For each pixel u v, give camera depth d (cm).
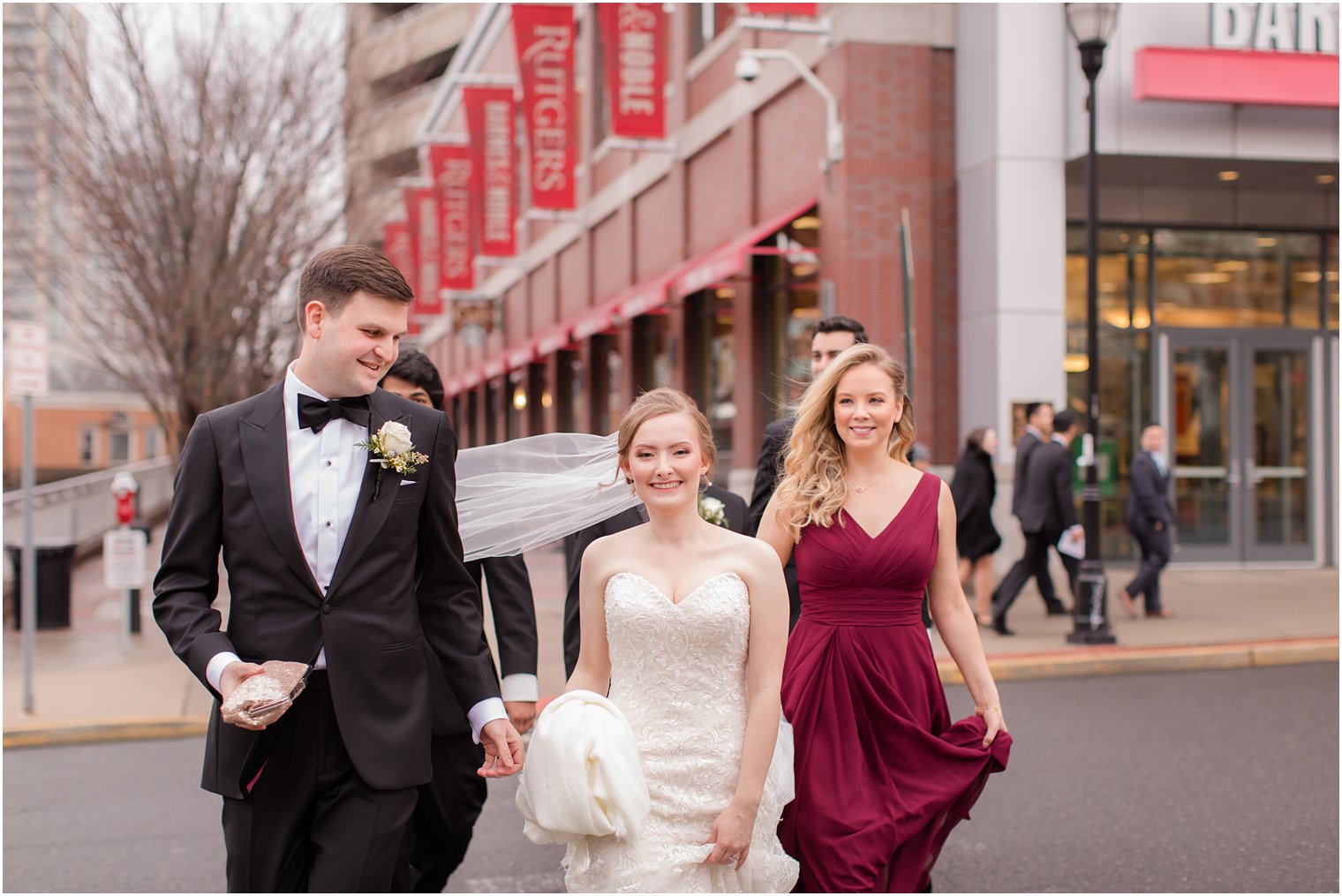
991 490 1091
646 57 1519
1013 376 1272
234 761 288
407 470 299
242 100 1517
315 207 1638
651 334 2106
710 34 1350
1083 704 834
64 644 1117
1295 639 1010
